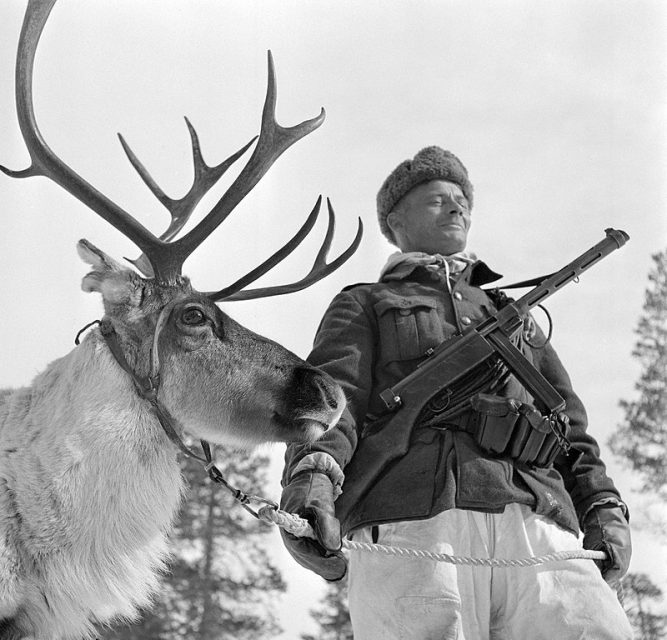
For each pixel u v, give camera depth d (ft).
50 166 15.19
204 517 59.67
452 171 15.97
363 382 14.33
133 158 17.94
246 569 59.98
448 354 13.98
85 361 14.57
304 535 13.02
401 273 15.05
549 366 14.99
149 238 15.24
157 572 15.05
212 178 17.94
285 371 14.60
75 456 14.01
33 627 13.89
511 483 13.50
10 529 13.78
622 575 14.03
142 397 14.58
